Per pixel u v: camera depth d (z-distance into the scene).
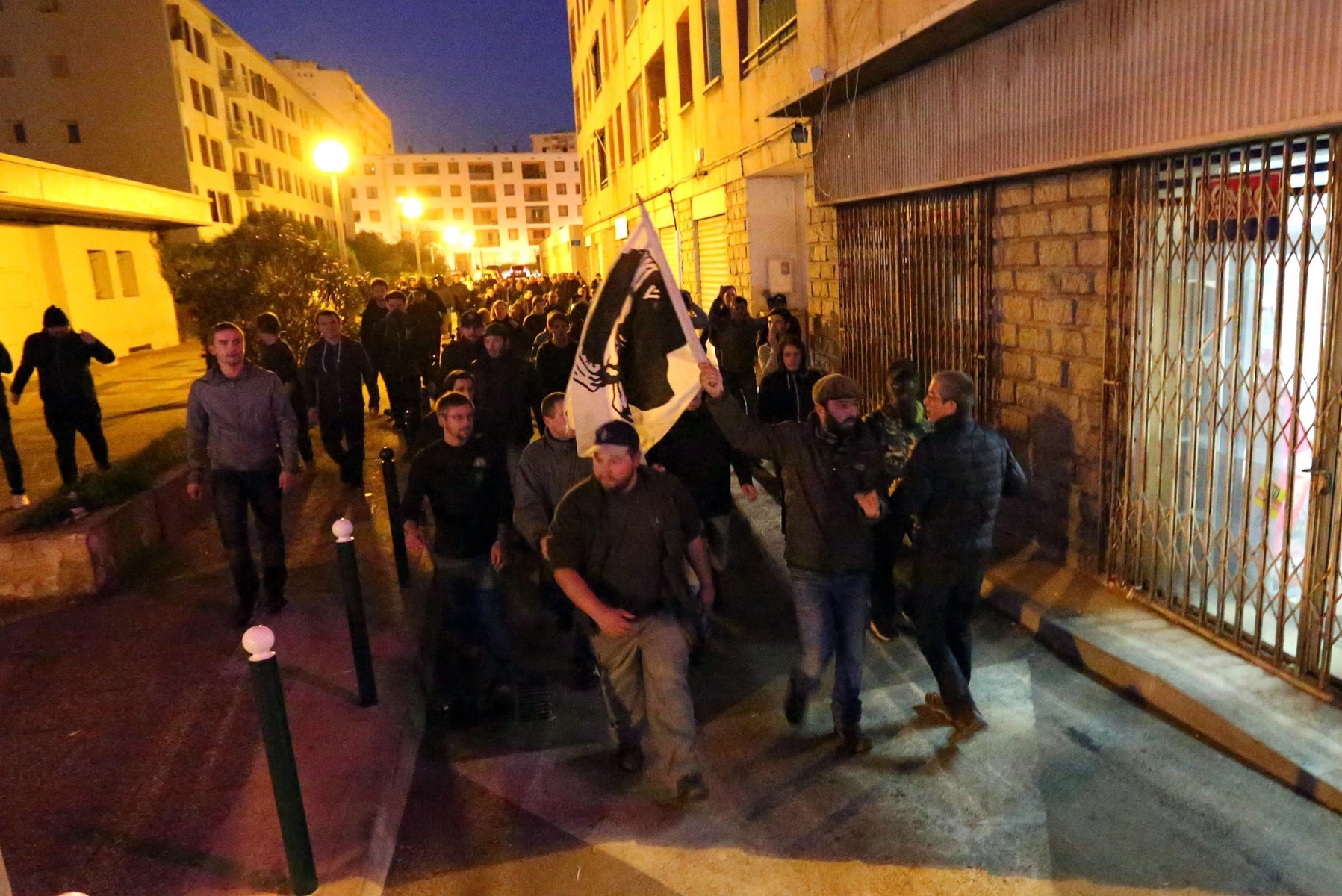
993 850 3.56
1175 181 4.99
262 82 49.62
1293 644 4.60
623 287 3.94
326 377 9.21
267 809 3.85
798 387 6.68
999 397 6.89
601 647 3.97
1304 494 4.50
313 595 6.35
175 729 4.55
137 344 25.56
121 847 3.62
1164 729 4.32
